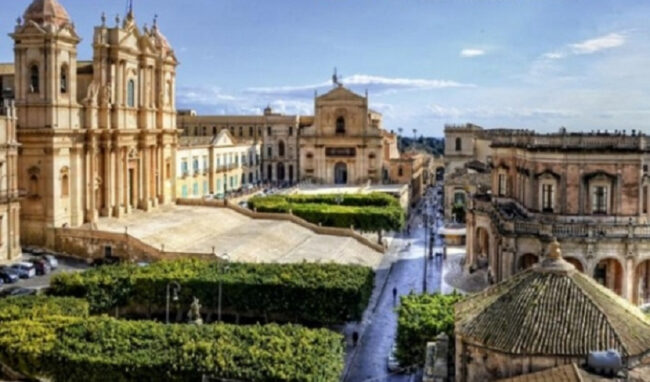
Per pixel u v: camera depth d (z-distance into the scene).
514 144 78.25
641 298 67.50
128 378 35.59
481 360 27.47
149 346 37.84
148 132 95.38
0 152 70.12
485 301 29.91
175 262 59.84
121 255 72.88
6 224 70.88
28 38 75.69
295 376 34.06
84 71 87.81
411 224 128.12
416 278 79.75
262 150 176.38
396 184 150.50
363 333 59.09
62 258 74.75
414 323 41.62
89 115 82.62
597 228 64.06
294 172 175.88
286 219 98.00
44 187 76.94
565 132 74.62
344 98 153.62
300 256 78.94
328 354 37.12
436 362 30.58
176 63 103.75
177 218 90.88
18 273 65.56
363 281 55.50
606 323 26.36
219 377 34.66
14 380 37.38
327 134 154.88
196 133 182.00
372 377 48.69
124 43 88.88
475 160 136.38
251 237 82.81
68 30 78.00
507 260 67.50
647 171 68.88
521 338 26.22
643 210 69.25
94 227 80.12
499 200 81.75
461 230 105.25
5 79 89.19
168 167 103.69
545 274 28.94
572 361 25.36
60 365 36.44
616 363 23.61
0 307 44.34
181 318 55.12
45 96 76.12
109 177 86.81
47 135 76.12
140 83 94.62
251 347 37.41
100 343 38.06
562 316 26.83
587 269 64.12
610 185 68.19
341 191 133.38
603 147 67.62
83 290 52.06
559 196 69.50
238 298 53.97
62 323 41.00
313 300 53.31
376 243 96.75
